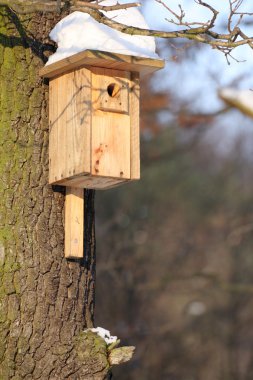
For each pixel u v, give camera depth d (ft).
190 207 98.12
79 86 31.53
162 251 90.12
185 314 92.68
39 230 32.40
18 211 32.22
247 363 95.04
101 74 32.04
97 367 32.17
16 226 32.14
